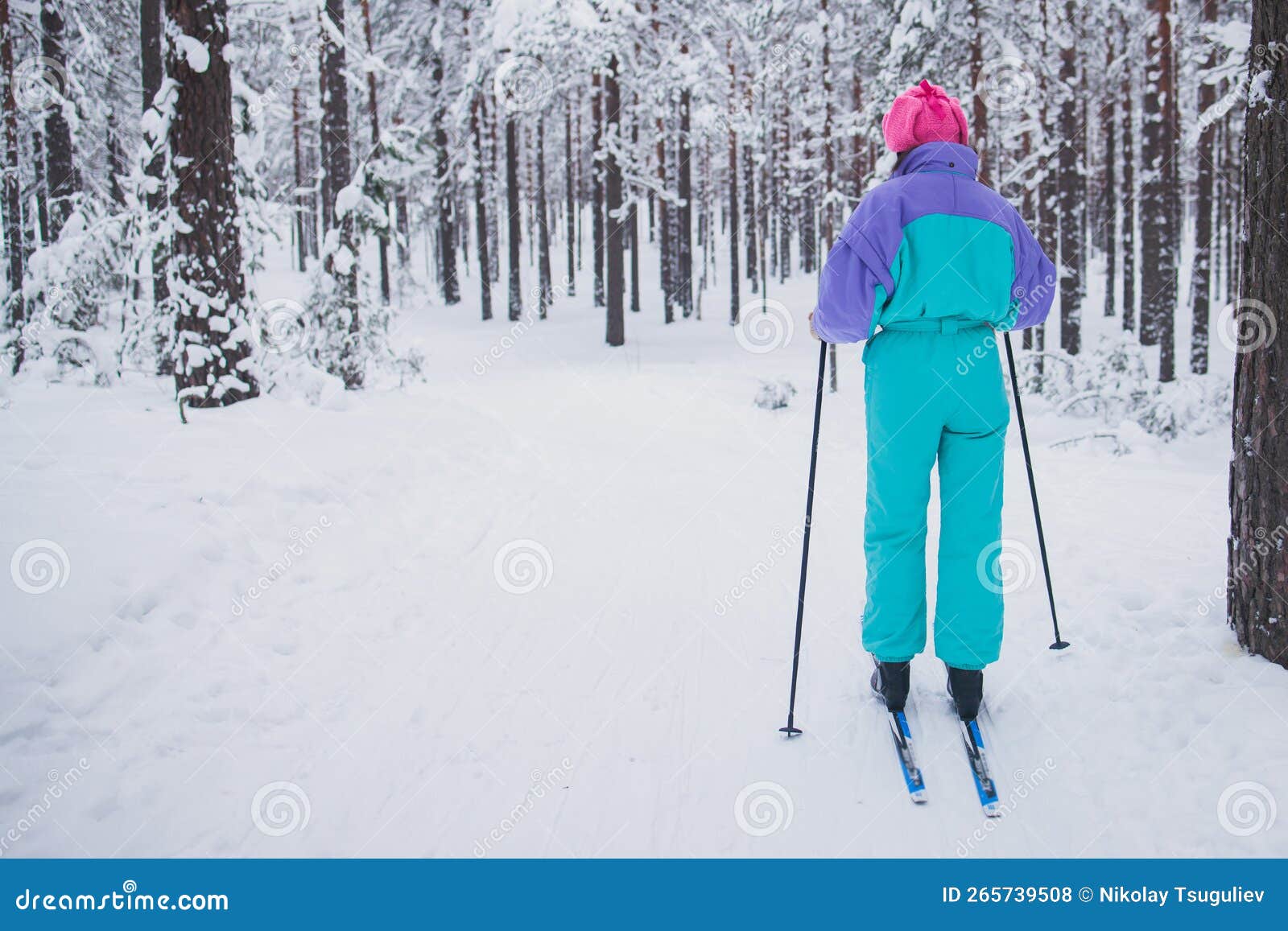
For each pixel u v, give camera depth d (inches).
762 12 745.6
